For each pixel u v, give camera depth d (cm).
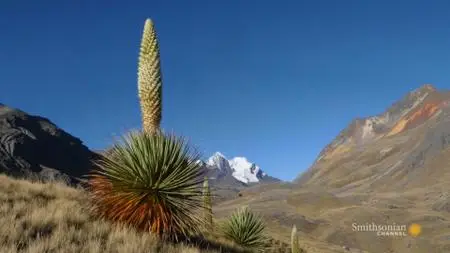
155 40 901
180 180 912
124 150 914
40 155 10581
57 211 938
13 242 701
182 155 932
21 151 9838
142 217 882
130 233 845
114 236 822
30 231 787
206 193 948
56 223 864
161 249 830
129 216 899
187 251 863
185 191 918
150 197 898
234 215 1583
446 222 19962
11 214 863
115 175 902
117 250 767
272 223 10469
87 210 1005
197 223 937
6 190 1159
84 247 739
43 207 982
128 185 892
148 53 896
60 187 1394
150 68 896
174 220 907
